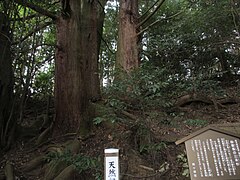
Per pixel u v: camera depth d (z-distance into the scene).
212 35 7.50
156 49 7.50
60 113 4.98
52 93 6.97
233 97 6.39
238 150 3.11
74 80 4.98
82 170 3.73
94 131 4.81
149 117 4.25
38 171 4.03
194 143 3.23
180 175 3.76
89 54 5.62
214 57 8.16
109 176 2.83
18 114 5.00
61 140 4.69
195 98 6.28
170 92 6.17
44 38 6.89
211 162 3.06
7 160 4.21
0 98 4.43
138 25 7.64
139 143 4.28
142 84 3.98
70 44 5.05
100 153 4.27
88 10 5.98
